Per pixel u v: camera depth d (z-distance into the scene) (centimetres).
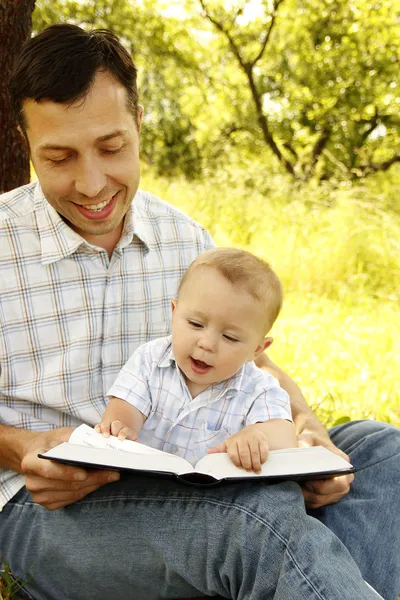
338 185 1073
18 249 221
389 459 216
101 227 217
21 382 222
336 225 851
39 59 196
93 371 227
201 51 1670
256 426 205
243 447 185
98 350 229
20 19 304
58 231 223
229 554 178
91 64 197
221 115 1680
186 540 184
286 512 175
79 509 199
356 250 802
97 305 228
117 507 194
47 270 223
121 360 234
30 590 216
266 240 857
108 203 215
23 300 221
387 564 208
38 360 223
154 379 216
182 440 213
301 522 173
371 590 166
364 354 518
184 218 255
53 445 200
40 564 210
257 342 214
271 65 1639
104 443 192
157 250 245
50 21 1420
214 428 213
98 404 228
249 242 915
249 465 182
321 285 752
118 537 194
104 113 200
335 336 561
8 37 303
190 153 1753
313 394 435
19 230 222
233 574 178
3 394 221
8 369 221
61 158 204
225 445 192
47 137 200
